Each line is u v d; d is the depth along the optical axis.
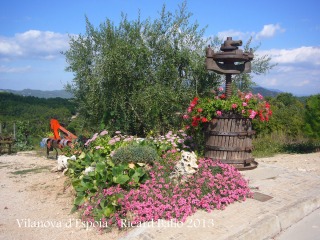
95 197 5.38
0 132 14.39
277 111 14.18
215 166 6.14
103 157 6.87
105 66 8.84
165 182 5.49
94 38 9.98
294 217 5.09
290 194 5.77
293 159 9.39
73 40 10.20
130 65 9.02
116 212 4.92
